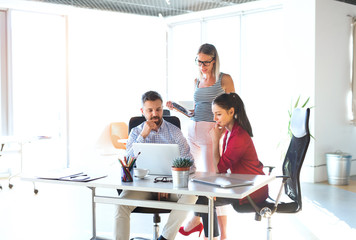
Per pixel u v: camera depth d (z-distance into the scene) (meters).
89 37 8.64
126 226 2.80
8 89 7.68
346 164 6.38
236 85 8.05
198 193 2.21
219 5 7.45
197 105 3.76
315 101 6.54
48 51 8.14
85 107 8.63
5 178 7.24
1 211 4.93
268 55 7.70
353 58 7.17
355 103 7.18
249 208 2.87
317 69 6.55
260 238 3.85
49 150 8.16
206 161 3.69
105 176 2.73
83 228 4.24
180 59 8.75
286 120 6.90
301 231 4.06
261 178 2.61
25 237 3.92
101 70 8.87
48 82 8.17
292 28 6.79
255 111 7.86
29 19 7.86
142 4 7.39
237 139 2.99
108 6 7.60
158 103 3.07
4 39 7.61
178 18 8.28
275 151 7.46
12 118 7.70
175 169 2.32
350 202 5.23
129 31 9.12
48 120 8.20
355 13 7.19
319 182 6.62
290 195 2.98
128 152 3.10
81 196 5.81
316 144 6.60
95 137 8.82
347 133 7.20
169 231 2.70
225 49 8.13
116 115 9.17
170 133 3.13
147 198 2.99
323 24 6.62
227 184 2.32
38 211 4.96
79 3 7.34
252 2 7.23
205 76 3.68
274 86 7.66
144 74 9.08
